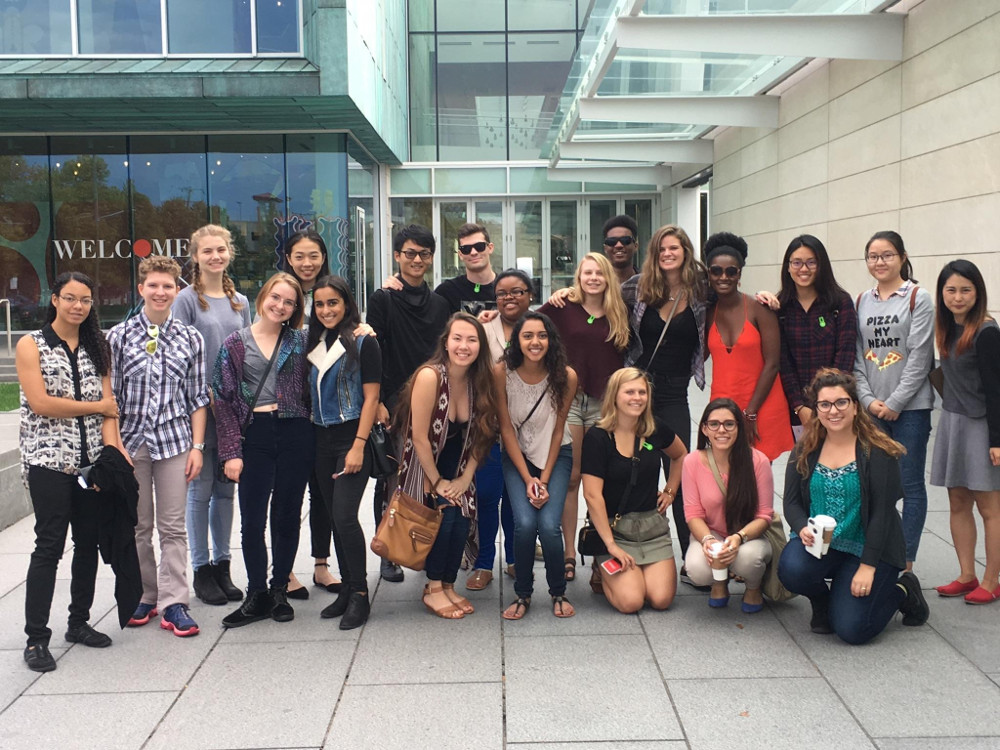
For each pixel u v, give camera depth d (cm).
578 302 502
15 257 1588
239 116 1441
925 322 458
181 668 389
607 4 969
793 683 364
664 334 493
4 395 1134
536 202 2186
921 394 463
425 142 2189
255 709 349
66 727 337
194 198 1580
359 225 1755
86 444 407
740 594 477
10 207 1579
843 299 481
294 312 454
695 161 1659
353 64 1332
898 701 346
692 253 494
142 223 1582
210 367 479
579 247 2192
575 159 1664
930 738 317
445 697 356
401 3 2042
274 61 1380
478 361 449
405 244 506
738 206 1502
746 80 1209
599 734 325
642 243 2189
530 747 317
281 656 401
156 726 337
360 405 448
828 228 1106
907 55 892
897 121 915
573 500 506
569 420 493
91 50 1420
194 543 480
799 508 426
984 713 334
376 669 385
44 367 397
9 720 343
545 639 417
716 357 496
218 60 1404
